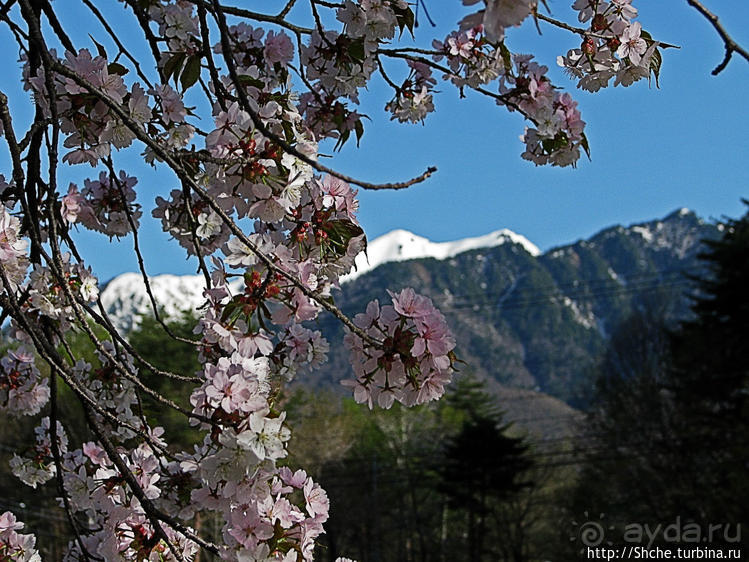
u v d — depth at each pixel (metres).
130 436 3.54
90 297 3.39
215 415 2.21
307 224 2.62
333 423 35.25
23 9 2.33
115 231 3.84
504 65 3.17
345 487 35.72
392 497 41.41
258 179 2.47
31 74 3.04
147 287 3.22
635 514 27.53
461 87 3.21
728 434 25.44
